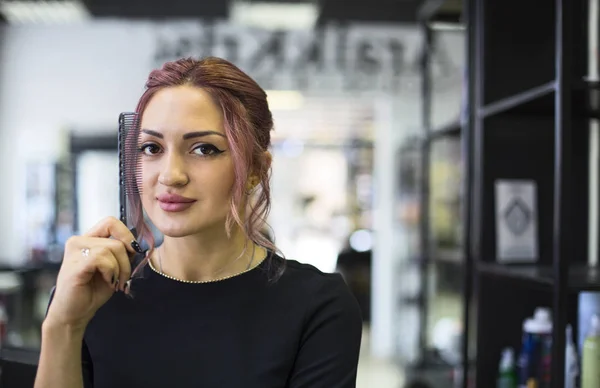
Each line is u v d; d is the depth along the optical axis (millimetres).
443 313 4215
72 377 863
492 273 1920
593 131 2094
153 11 5023
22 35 5195
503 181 2098
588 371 1617
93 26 5230
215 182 939
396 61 5348
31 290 3701
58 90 5223
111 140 5262
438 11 2852
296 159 5844
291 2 4586
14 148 5188
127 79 5254
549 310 2119
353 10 4973
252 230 1018
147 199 962
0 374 1449
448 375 3230
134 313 1021
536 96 1613
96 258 835
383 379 4703
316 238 5906
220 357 982
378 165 5520
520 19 2088
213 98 939
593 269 1843
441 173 4652
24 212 5164
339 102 5512
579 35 1891
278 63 5309
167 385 979
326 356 997
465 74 2246
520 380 1963
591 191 2102
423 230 3537
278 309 1014
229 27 5266
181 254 1035
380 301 5484
